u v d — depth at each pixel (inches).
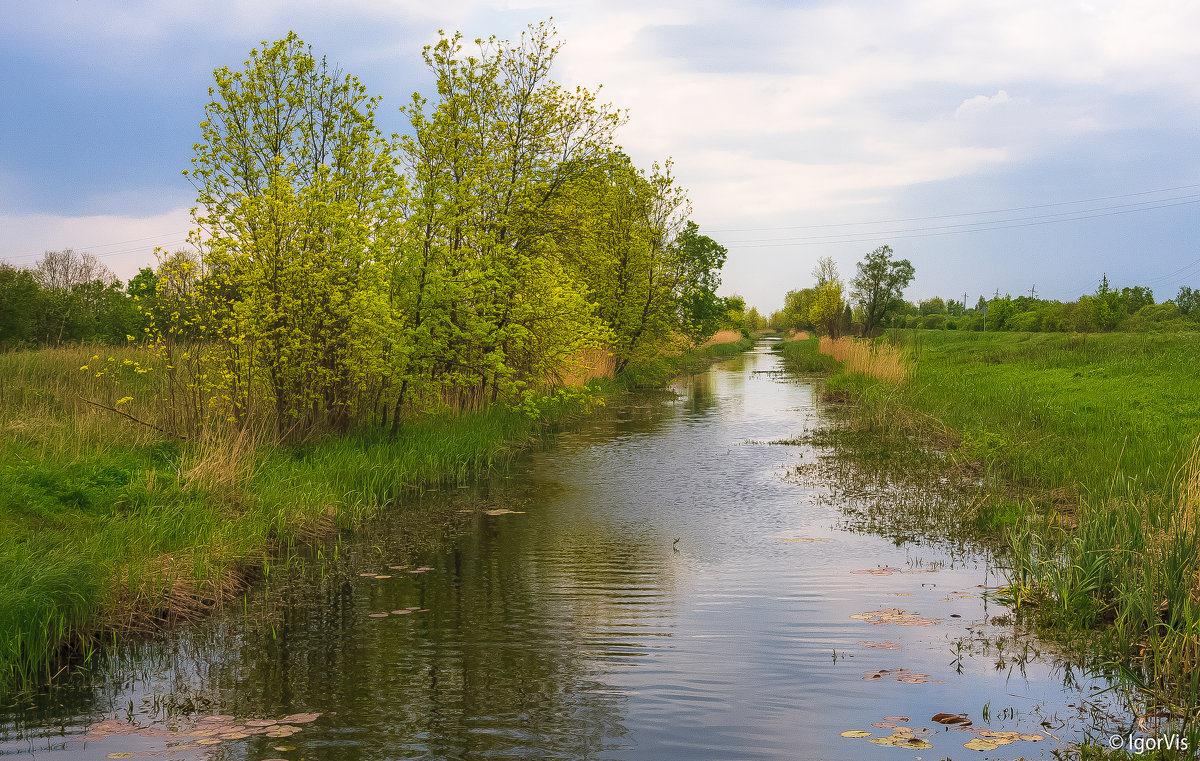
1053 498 385.1
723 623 241.8
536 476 495.2
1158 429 516.1
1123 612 226.7
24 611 218.1
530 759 158.7
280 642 228.4
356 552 326.3
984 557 313.6
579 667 207.9
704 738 167.9
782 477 490.3
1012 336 2060.8
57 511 305.0
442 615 251.0
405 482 456.8
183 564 274.5
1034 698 186.7
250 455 406.9
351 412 514.3
